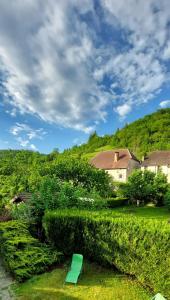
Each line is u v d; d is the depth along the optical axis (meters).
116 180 67.12
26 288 9.37
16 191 39.06
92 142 149.75
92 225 11.75
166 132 133.12
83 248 12.26
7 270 11.16
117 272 10.88
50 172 33.12
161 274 8.83
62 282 9.84
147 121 155.12
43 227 15.06
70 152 137.62
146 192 41.69
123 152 72.00
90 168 33.69
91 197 18.14
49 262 11.24
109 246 10.95
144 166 71.12
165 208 38.88
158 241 9.05
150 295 9.02
